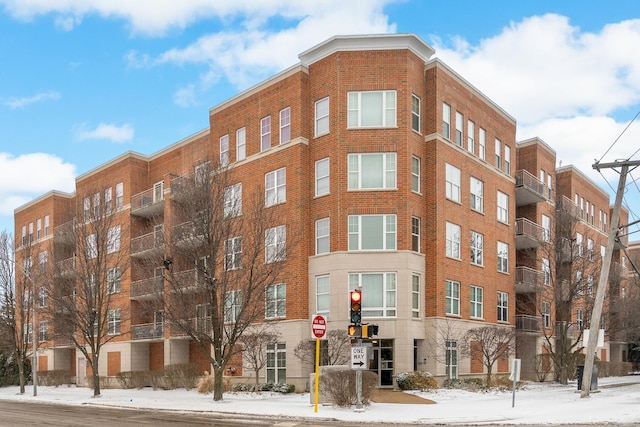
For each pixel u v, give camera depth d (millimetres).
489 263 38000
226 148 37625
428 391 28844
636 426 16438
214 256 25953
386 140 31703
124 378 40375
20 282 42094
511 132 42406
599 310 26406
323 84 33000
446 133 34562
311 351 31516
